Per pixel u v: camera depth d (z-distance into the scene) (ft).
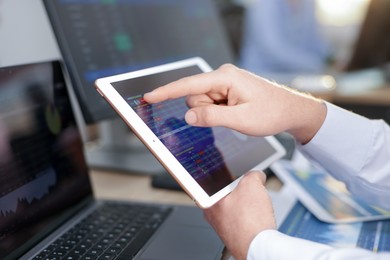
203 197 1.67
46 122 2.26
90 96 2.76
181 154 1.78
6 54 2.71
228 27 6.70
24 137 2.09
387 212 2.33
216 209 1.71
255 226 1.58
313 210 2.32
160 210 2.33
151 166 3.15
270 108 1.77
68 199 2.29
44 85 2.28
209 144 1.97
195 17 3.76
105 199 2.54
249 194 1.67
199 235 2.04
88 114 2.73
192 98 1.90
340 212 2.33
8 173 1.95
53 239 2.02
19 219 1.95
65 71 2.72
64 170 2.32
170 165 1.68
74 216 2.28
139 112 1.76
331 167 2.18
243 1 8.28
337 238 2.04
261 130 1.76
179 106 2.01
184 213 2.29
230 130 2.17
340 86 5.92
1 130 1.96
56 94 2.37
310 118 1.95
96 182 2.97
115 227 2.13
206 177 1.77
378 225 2.19
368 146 2.10
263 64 8.20
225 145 2.06
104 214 2.29
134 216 2.26
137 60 3.13
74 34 2.74
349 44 7.68
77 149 2.46
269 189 2.78
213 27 3.92
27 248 1.94
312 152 2.13
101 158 3.34
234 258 1.76
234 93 1.75
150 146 1.69
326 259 1.41
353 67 6.15
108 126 3.54
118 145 3.55
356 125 2.09
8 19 2.72
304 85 5.94
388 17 5.71
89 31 2.84
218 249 1.91
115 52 2.98
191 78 1.74
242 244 1.58
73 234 2.05
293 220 2.25
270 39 8.18
